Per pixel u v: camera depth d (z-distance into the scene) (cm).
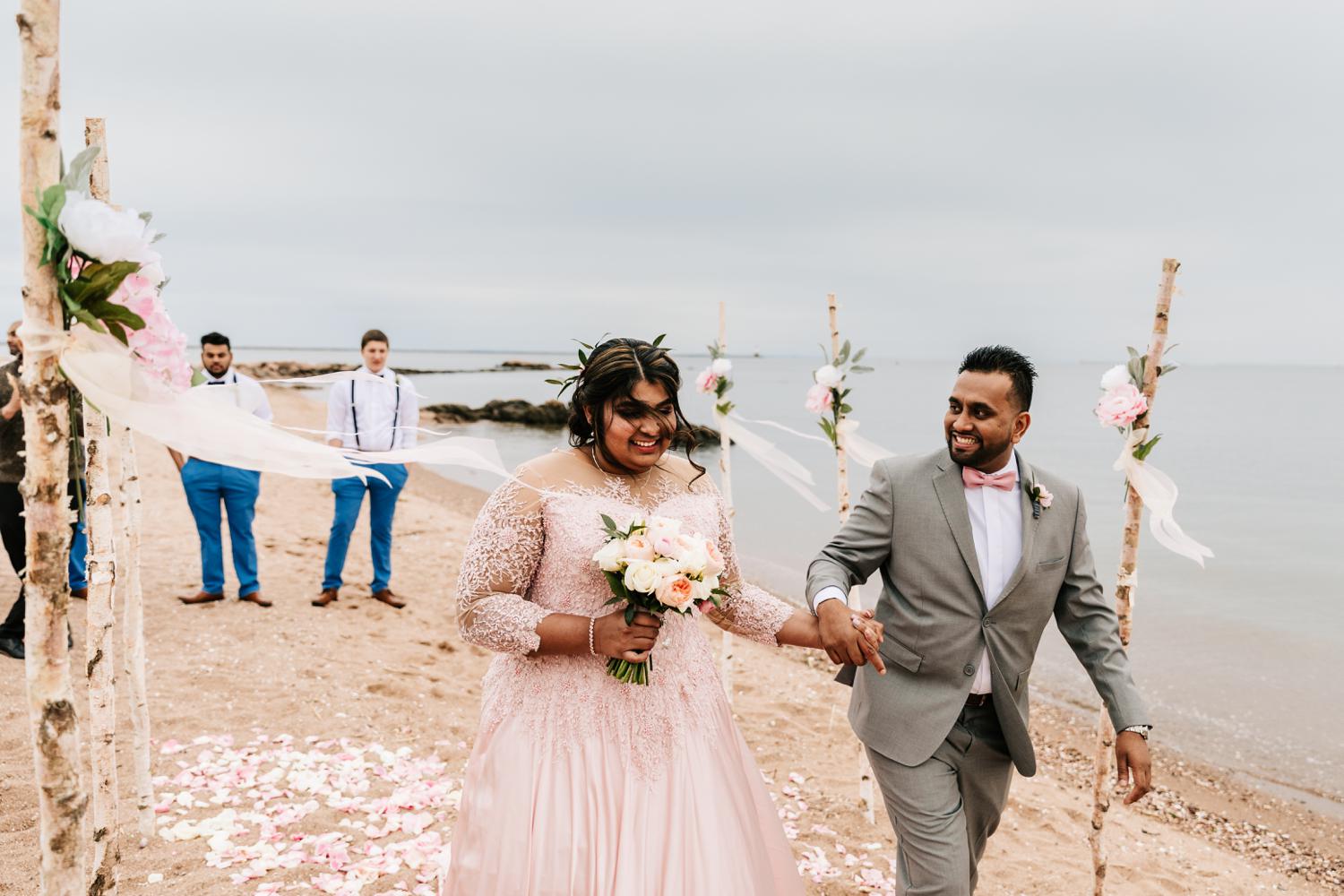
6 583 686
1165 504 301
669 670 246
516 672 243
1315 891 455
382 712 529
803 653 789
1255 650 850
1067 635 287
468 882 232
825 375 412
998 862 422
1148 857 456
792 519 1582
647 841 229
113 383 164
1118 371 304
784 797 466
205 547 686
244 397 511
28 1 152
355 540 1010
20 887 311
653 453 238
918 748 271
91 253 157
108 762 244
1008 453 283
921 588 276
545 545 238
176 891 323
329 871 346
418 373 10250
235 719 497
